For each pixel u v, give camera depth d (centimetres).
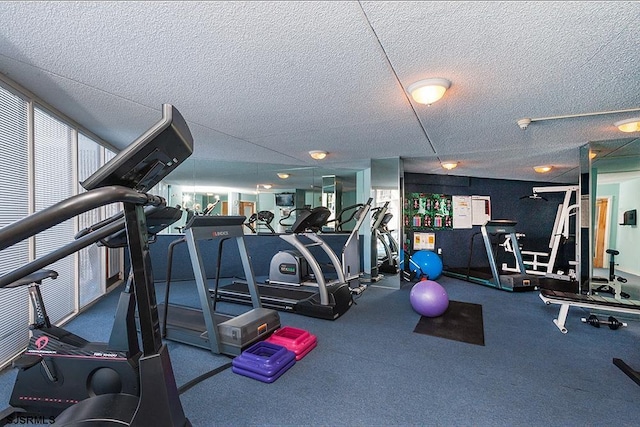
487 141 386
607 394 196
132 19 150
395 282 500
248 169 607
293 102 262
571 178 675
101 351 175
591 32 157
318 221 371
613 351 260
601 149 394
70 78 218
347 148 438
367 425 166
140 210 106
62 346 178
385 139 383
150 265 107
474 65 195
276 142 405
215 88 235
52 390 172
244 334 245
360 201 632
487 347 266
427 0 134
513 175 653
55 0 136
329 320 334
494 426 166
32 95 245
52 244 281
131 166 100
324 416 173
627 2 134
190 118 305
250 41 170
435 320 338
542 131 338
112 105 271
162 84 228
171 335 269
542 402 187
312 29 158
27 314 243
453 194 664
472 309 382
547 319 345
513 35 161
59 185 290
